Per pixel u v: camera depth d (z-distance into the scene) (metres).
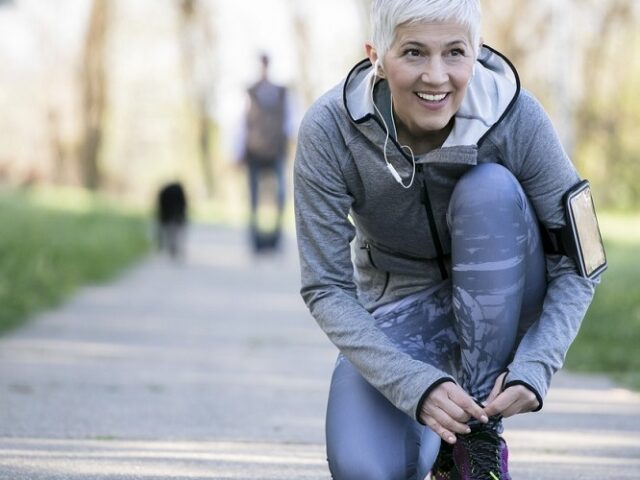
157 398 7.37
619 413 7.09
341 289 4.24
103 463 5.45
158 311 12.05
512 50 31.47
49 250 14.95
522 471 5.52
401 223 4.27
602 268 4.31
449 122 4.10
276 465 5.55
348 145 4.14
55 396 7.30
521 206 4.09
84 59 42.28
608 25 34.06
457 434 4.09
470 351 4.13
